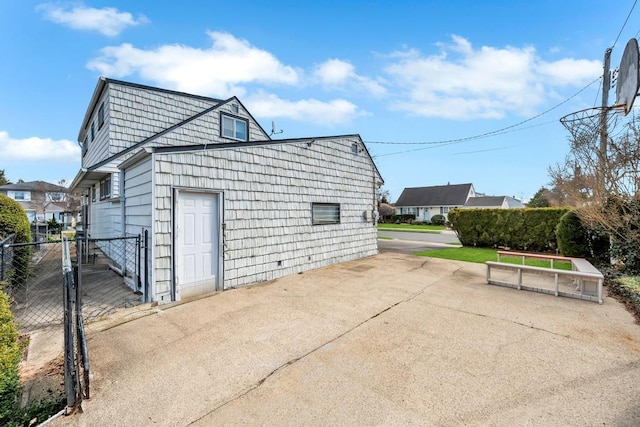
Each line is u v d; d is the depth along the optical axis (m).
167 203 4.88
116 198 6.80
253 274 6.18
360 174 9.68
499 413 2.19
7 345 2.39
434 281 6.41
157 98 9.70
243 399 2.41
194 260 5.26
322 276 6.90
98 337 3.58
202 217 5.39
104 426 2.10
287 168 7.02
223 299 5.09
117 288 5.77
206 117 10.05
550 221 10.66
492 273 7.21
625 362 2.92
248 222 6.09
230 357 3.09
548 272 5.39
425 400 2.36
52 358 3.10
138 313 4.38
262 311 4.50
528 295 5.33
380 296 5.28
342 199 8.86
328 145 8.32
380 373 2.77
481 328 3.82
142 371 2.82
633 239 5.90
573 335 3.58
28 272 6.09
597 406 2.25
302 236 7.43
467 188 36.09
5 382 2.08
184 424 2.12
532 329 3.78
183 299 5.06
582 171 7.14
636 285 5.17
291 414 2.21
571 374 2.71
